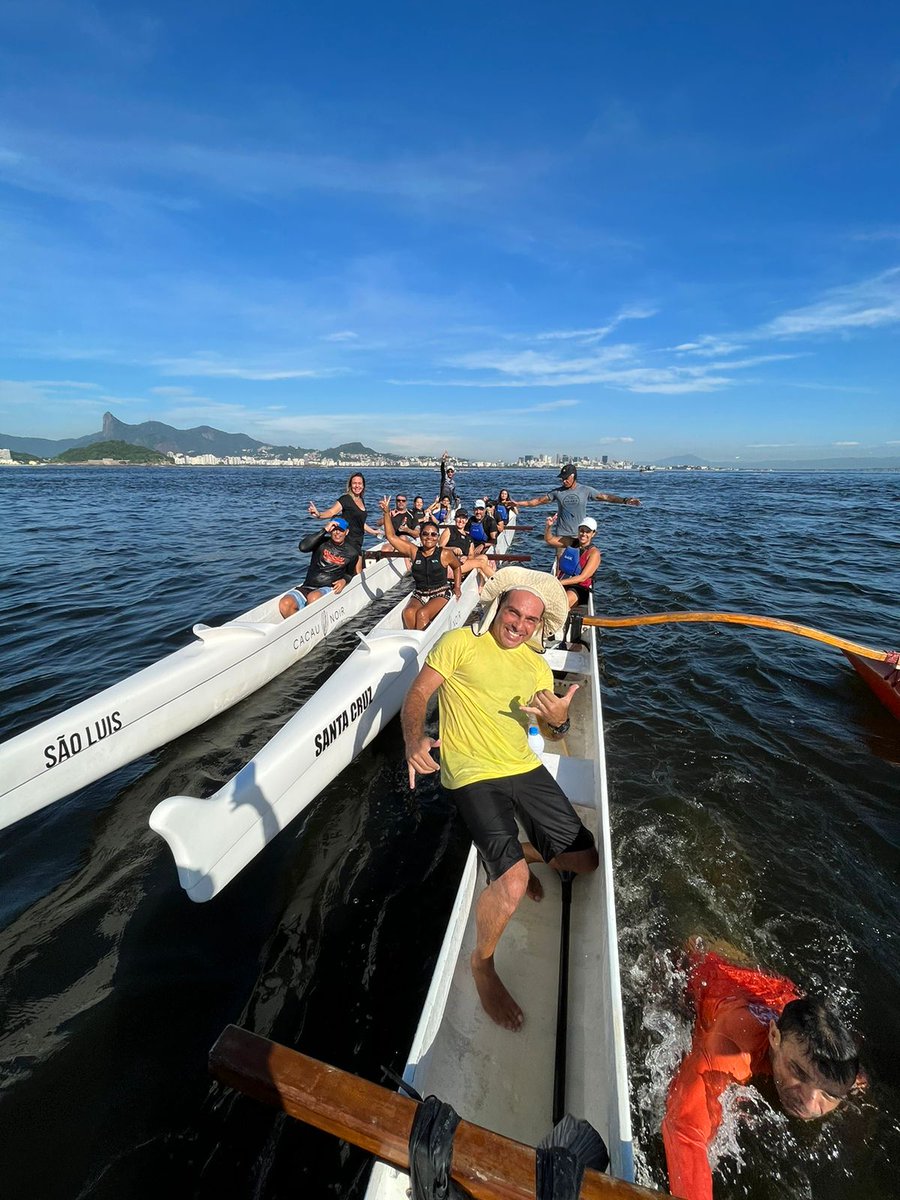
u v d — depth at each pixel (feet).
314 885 10.16
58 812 12.22
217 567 37.27
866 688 18.11
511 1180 3.63
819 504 92.79
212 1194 5.98
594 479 203.21
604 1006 6.43
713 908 9.76
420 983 8.35
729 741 15.03
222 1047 4.44
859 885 10.39
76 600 28.45
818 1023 5.89
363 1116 3.99
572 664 16.03
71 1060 7.23
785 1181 6.15
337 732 12.83
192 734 15.42
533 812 7.89
